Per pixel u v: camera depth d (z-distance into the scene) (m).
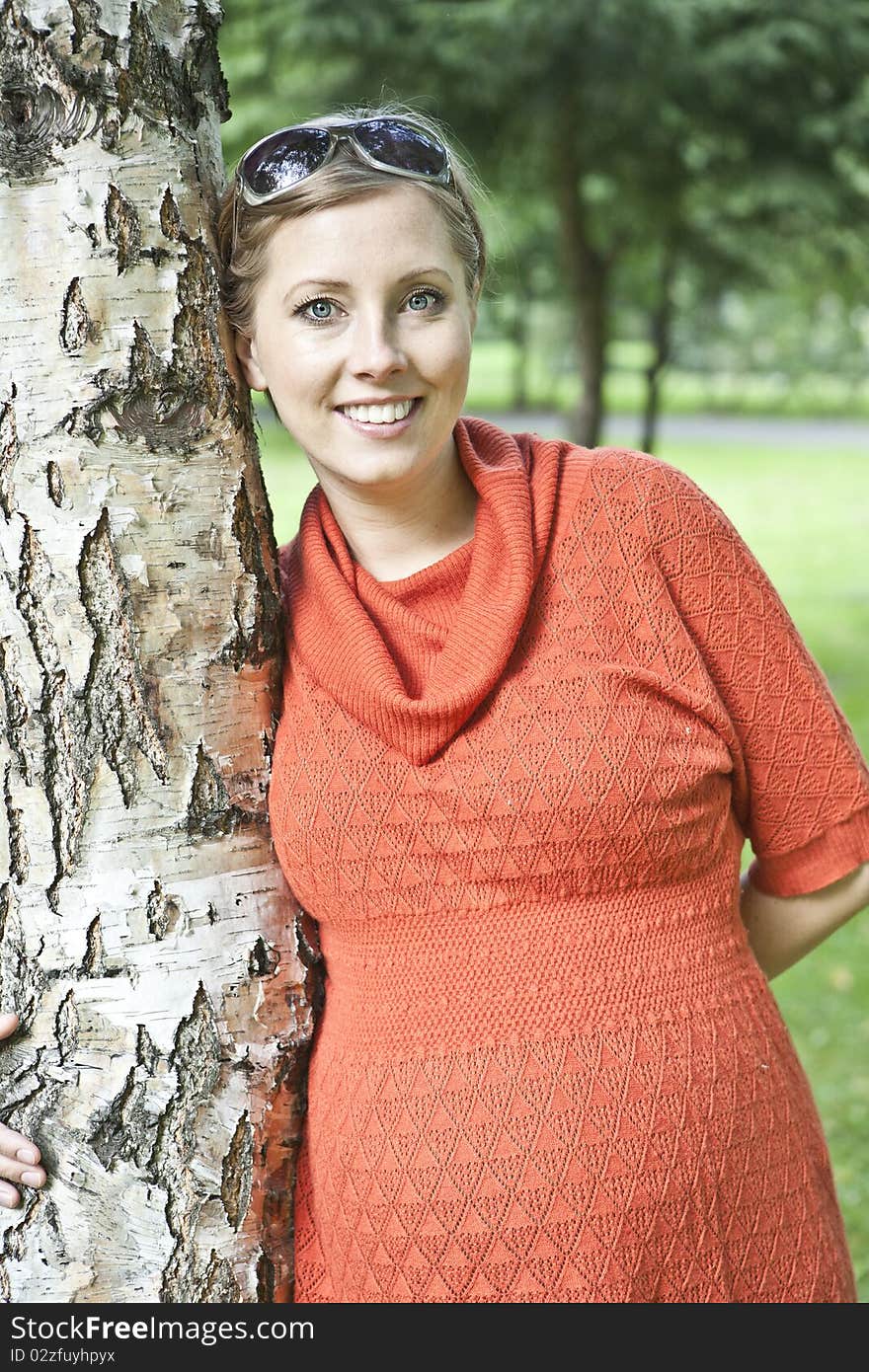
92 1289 1.68
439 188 1.58
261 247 1.60
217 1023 1.69
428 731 1.57
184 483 1.65
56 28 1.55
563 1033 1.57
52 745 1.65
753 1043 1.67
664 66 6.17
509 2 5.89
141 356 1.61
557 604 1.63
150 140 1.61
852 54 6.63
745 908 1.94
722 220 8.25
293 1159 1.77
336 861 1.63
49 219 1.57
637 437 22.75
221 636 1.69
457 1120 1.57
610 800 1.57
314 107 6.58
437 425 1.62
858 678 8.21
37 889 1.67
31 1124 1.69
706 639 1.69
